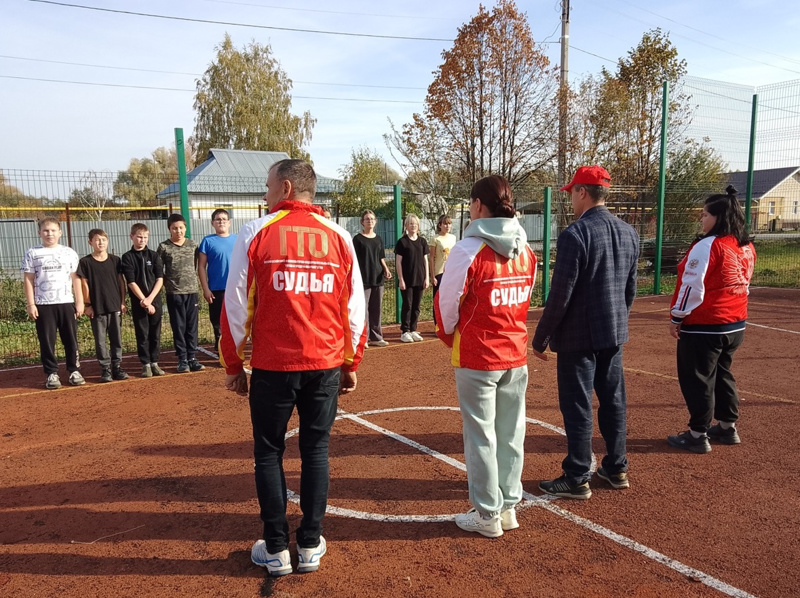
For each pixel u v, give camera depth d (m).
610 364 3.89
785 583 2.99
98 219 15.56
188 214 8.95
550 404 6.07
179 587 3.01
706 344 4.56
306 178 3.10
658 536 3.46
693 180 17.77
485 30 17.92
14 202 11.23
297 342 2.89
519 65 18.23
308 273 2.91
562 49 18.59
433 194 15.97
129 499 4.02
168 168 47.09
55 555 3.32
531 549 3.34
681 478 4.27
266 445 3.02
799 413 5.67
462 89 18.42
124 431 5.44
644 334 9.82
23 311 11.70
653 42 20.17
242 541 3.46
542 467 4.48
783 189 18.19
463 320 3.33
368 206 25.28
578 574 3.09
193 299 7.69
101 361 7.16
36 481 4.35
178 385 7.03
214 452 4.88
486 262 3.23
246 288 2.90
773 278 16.66
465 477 4.33
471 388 3.35
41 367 8.13
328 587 3.00
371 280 8.85
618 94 19.14
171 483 4.28
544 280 12.62
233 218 20.34
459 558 3.25
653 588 2.96
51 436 5.33
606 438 4.05
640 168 18.95
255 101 38.09
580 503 3.90
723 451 4.78
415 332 9.57
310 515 3.09
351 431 5.33
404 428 5.40
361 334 3.20
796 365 7.57
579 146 19.11
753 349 8.54
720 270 4.45
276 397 2.92
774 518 3.66
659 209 14.15
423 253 9.38
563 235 3.66
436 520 3.69
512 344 3.36
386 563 3.21
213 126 38.00
